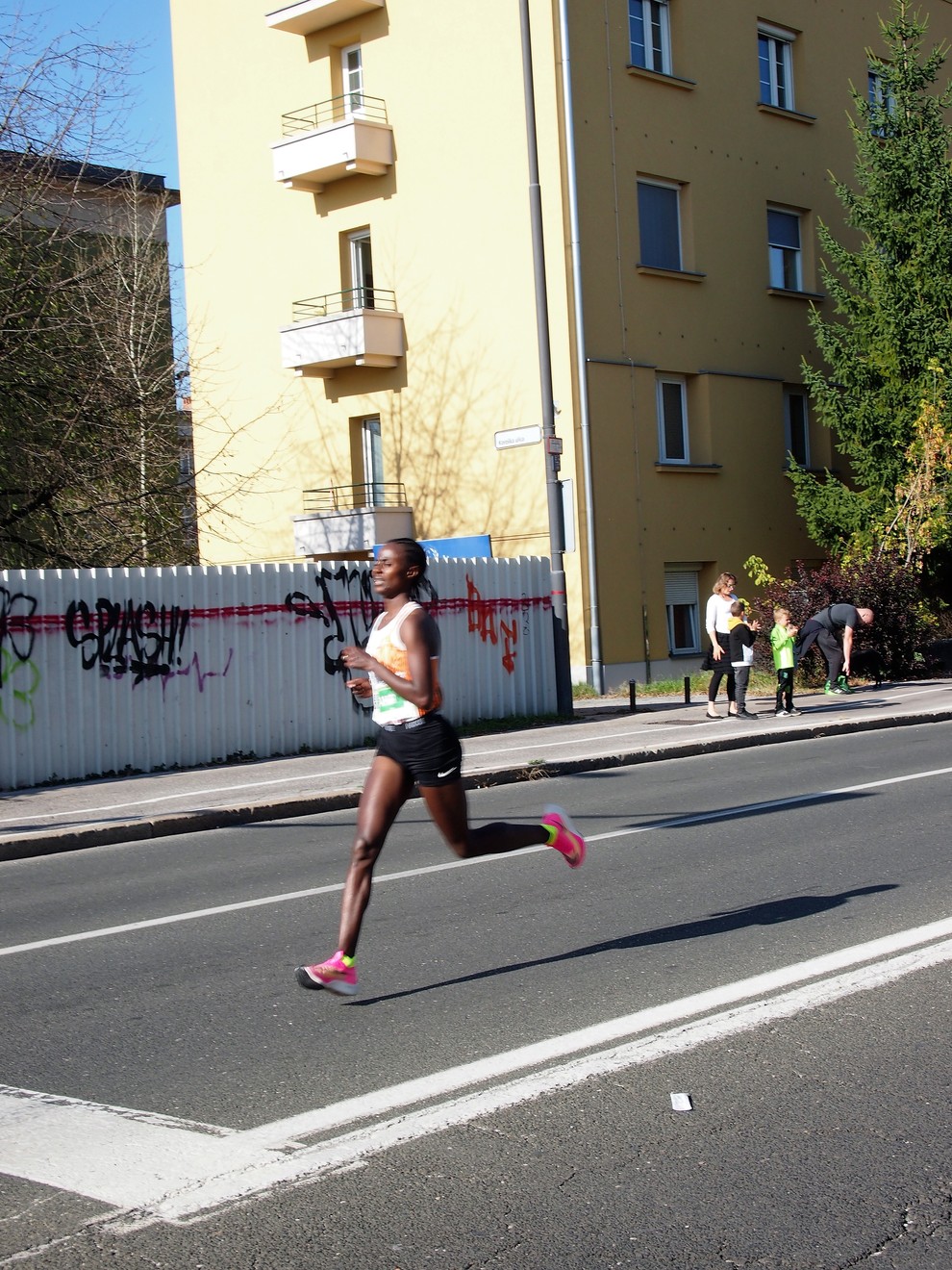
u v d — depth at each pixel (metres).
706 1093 4.78
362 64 27.58
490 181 25.53
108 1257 3.70
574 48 24.42
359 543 26.94
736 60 27.36
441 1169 4.21
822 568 25.14
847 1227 3.74
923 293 25.89
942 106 26.69
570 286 24.42
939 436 24.59
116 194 26.12
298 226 29.12
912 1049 5.17
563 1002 5.96
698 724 18.39
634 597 24.98
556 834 6.78
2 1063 5.47
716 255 26.88
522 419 25.28
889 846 9.26
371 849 6.14
